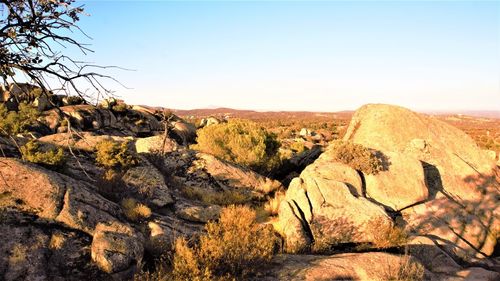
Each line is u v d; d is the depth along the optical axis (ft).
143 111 143.95
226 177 61.41
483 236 49.78
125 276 29.91
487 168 64.28
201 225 43.86
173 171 60.44
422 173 56.08
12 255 27.96
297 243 42.60
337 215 45.73
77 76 11.17
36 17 10.53
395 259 37.63
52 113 107.55
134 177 49.67
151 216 40.93
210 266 31.19
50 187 35.40
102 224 34.19
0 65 10.57
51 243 30.19
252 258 32.96
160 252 34.60
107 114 125.90
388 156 58.29
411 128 67.26
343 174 53.36
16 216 31.35
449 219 51.31
